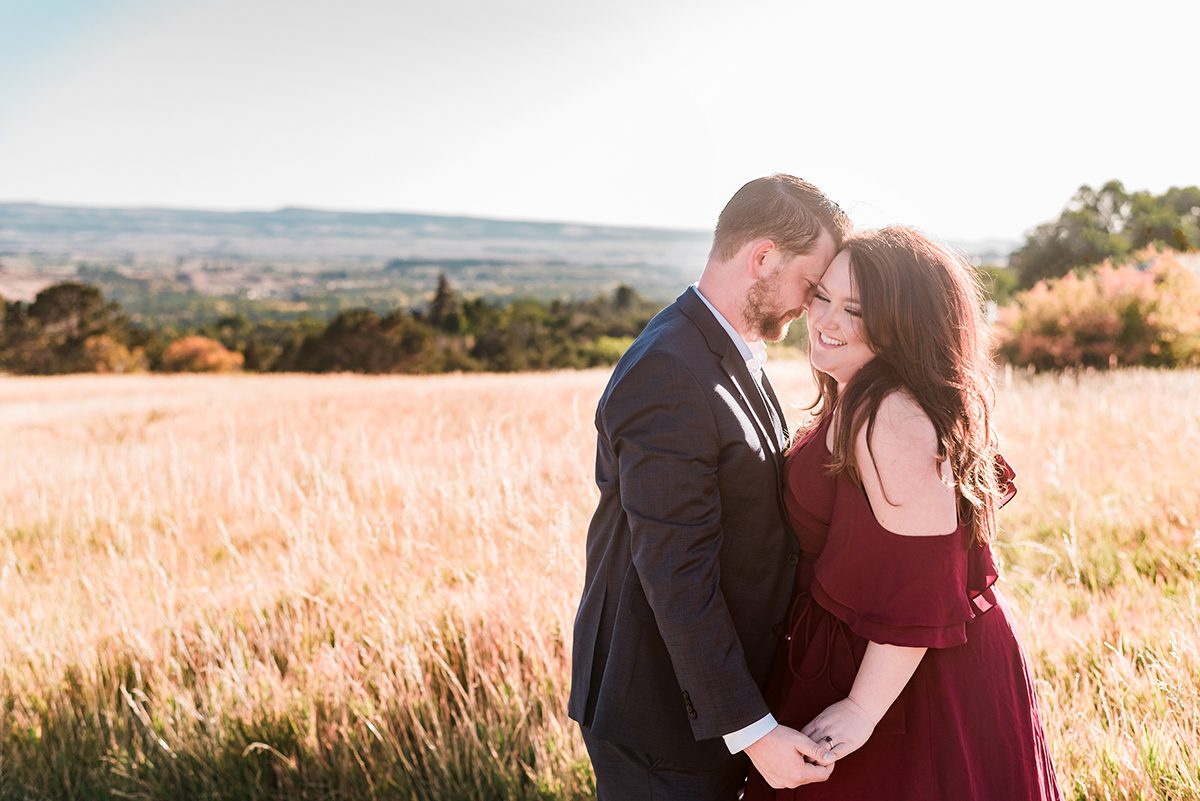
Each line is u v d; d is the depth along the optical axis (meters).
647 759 1.90
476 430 4.91
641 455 1.74
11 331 68.50
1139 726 2.49
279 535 5.41
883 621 1.67
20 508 7.07
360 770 2.96
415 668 3.17
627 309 95.19
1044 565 4.09
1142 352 15.53
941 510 1.65
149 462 9.00
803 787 1.85
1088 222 33.94
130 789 3.01
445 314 81.06
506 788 2.79
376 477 6.34
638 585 1.91
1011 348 16.80
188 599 4.25
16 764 3.12
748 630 1.87
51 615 4.12
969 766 1.74
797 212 1.79
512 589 3.72
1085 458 5.65
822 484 1.80
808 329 1.89
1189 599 3.27
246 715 3.16
